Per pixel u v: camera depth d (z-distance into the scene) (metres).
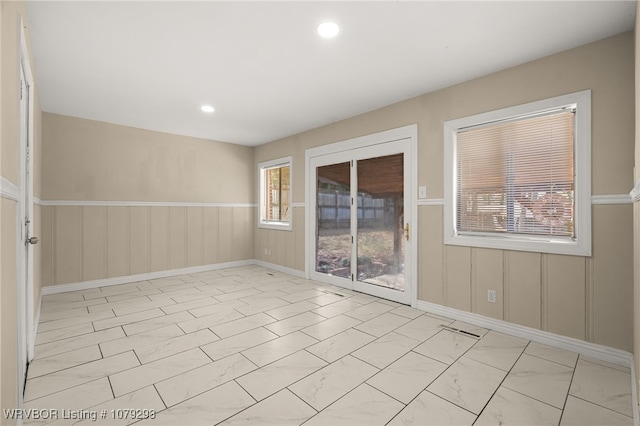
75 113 4.10
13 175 1.52
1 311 1.17
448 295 3.23
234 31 2.26
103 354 2.39
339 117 4.30
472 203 3.10
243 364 2.26
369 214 4.06
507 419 1.68
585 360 2.32
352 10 2.03
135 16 2.07
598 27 2.20
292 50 2.53
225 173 5.80
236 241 5.95
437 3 1.95
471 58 2.65
